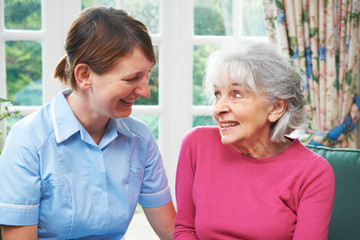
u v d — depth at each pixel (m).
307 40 2.65
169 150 2.86
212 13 2.87
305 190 1.36
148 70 1.33
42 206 1.40
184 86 2.82
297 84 1.38
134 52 1.26
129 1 2.77
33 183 1.35
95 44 1.25
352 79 2.69
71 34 1.29
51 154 1.39
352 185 1.66
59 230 1.40
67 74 1.36
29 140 1.36
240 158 1.45
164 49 2.79
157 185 1.61
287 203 1.38
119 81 1.28
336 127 2.68
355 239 1.62
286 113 1.39
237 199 1.40
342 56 2.67
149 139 1.59
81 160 1.43
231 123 1.37
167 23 2.78
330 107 2.67
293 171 1.38
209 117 2.90
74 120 1.41
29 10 2.66
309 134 2.69
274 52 1.37
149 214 1.65
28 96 2.74
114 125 1.48
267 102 1.35
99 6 1.32
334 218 1.67
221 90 1.36
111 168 1.47
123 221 1.49
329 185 1.35
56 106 1.44
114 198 1.47
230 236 1.39
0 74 2.64
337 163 1.73
